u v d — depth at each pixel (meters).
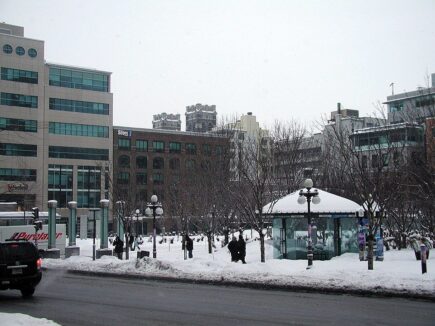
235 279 21.91
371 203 24.42
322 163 43.09
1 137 89.81
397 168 31.72
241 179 40.88
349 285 18.38
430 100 36.34
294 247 31.03
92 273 28.19
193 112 165.50
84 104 99.94
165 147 108.69
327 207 29.39
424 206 34.16
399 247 36.12
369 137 36.19
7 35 92.94
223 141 48.69
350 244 30.55
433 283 17.30
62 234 42.25
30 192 88.88
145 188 103.06
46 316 13.72
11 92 92.81
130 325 12.24
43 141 95.25
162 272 25.81
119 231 47.91
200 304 15.81
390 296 16.97
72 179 97.56
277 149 42.75
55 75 97.62
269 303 15.85
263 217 33.12
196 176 49.28
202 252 43.09
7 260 17.64
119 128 105.06
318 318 12.87
